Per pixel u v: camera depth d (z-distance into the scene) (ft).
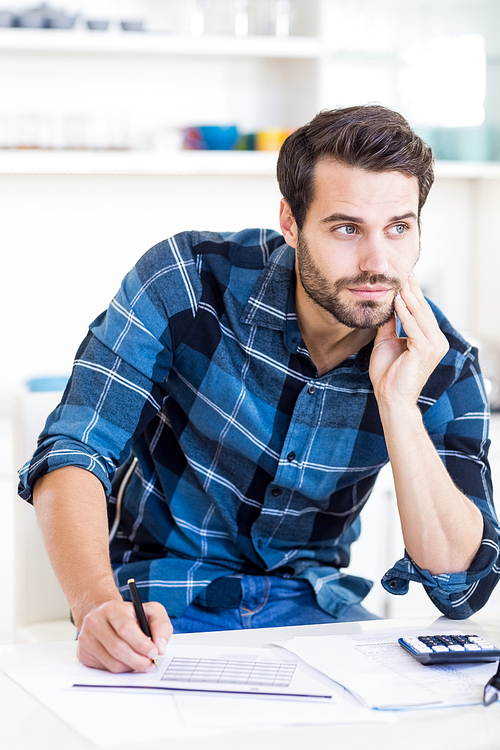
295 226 3.75
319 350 3.96
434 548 3.56
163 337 3.91
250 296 3.92
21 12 7.77
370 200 3.35
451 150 8.60
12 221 8.57
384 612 7.44
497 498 7.74
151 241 8.92
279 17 8.29
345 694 2.54
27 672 2.70
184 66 8.68
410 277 3.84
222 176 9.00
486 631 3.31
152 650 2.67
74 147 7.84
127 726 2.31
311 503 4.15
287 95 8.93
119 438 3.78
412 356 3.70
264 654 2.87
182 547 4.21
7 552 7.06
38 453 3.62
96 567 3.10
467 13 8.41
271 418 3.98
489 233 9.45
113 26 8.34
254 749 2.20
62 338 8.80
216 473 4.12
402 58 8.30
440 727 2.34
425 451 3.66
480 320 9.68
